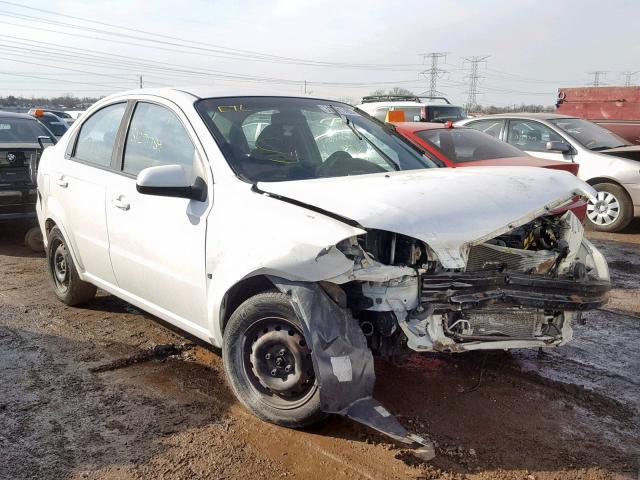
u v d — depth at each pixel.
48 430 3.39
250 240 3.33
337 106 4.84
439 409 3.67
